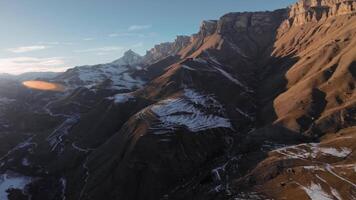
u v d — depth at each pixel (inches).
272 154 5802.2
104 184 6264.8
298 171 5044.3
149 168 6259.8
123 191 6033.5
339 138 5772.6
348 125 6146.7
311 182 4731.8
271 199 4603.8
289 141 6220.5
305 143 5974.4
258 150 6166.3
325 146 5639.8
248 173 5438.0
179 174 6190.9
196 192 5506.9
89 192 6254.9
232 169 5807.1
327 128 6245.1
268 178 5128.0
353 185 4490.7
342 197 4345.5
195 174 6161.4
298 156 5497.1
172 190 5890.8
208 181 5718.5
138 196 5930.1
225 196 5004.9
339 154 5290.4
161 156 6456.7
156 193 5895.7
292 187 4736.7
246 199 4731.8
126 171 6299.2
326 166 5039.4
